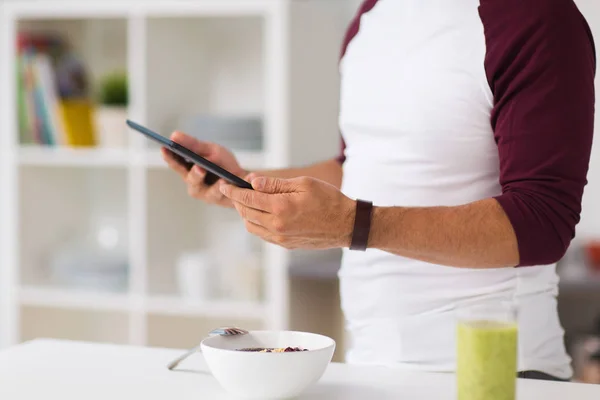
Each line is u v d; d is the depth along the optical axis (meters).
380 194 1.32
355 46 1.41
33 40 2.93
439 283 1.27
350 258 1.38
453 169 1.26
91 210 3.23
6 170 2.91
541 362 1.27
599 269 2.50
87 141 2.94
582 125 1.12
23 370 1.17
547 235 1.10
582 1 2.64
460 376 0.94
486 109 1.23
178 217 3.00
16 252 2.93
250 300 2.74
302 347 1.09
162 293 2.89
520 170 1.13
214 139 2.68
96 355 1.25
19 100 2.90
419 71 1.27
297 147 2.67
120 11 2.75
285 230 1.07
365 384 1.11
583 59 1.14
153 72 2.81
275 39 2.58
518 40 1.16
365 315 1.35
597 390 1.09
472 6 1.23
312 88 2.80
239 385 1.00
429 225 1.08
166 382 1.11
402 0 1.34
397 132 1.30
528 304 1.26
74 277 2.90
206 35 3.04
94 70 3.15
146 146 2.81
